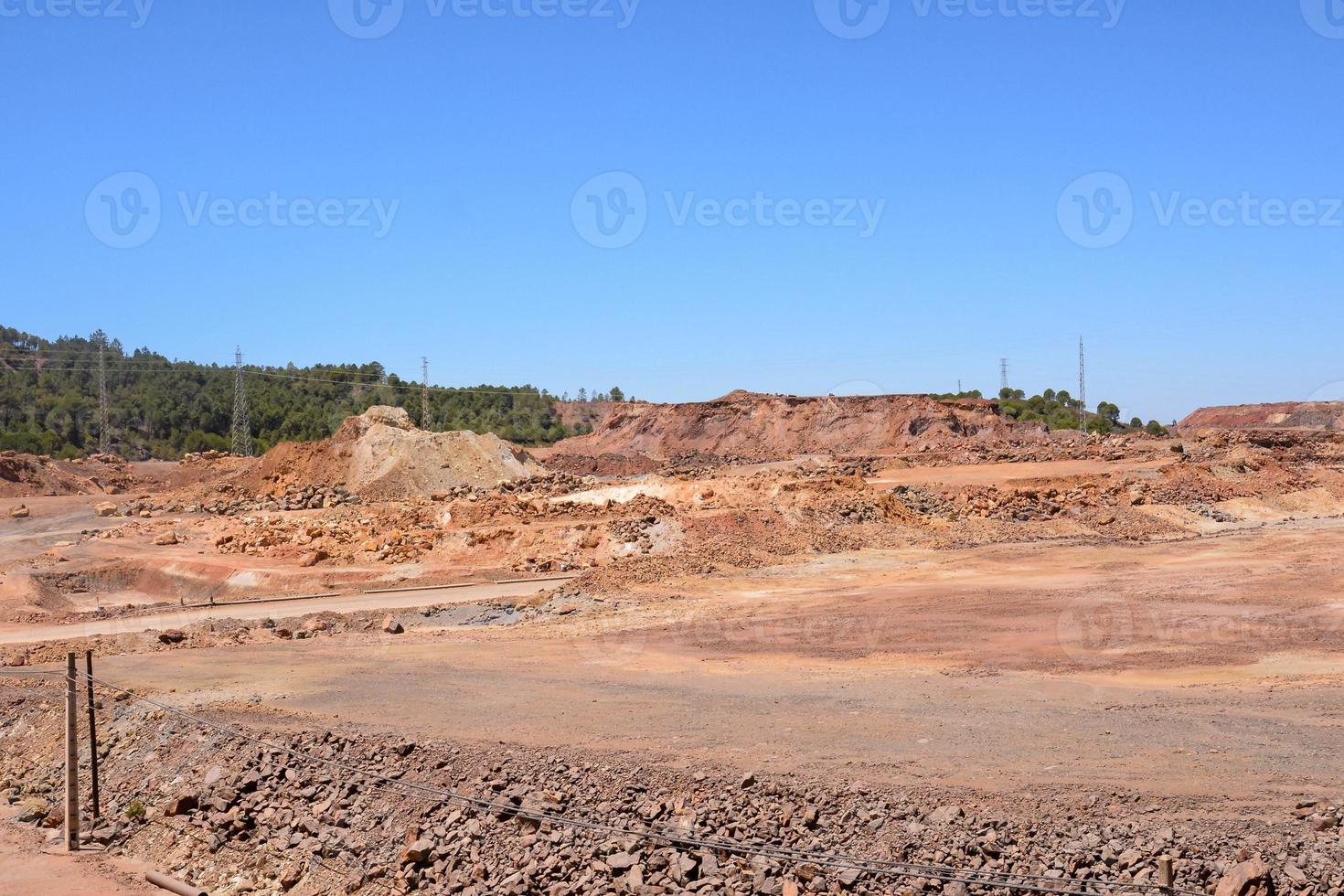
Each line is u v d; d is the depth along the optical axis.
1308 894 15.13
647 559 51.78
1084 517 64.50
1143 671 29.52
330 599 50.47
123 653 38.97
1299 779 19.44
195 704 29.92
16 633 44.56
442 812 21.64
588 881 18.70
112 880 23.17
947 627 36.81
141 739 28.70
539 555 56.25
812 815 18.94
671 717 26.34
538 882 19.12
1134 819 17.73
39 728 31.38
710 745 23.47
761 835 18.73
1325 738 22.12
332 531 61.72
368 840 21.86
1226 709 24.86
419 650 37.44
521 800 21.16
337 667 34.78
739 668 32.28
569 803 20.84
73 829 25.14
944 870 16.81
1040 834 17.45
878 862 17.36
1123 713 24.84
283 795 24.16
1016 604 40.34
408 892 20.09
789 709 26.73
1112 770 20.47
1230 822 17.34
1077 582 44.56
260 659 36.56
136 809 25.91
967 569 49.44
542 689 30.30
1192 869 15.97
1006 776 20.30
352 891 20.70
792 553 54.56
